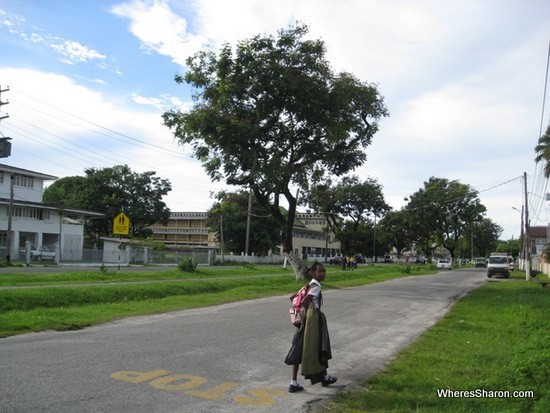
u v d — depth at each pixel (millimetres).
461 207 69562
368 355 9398
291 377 7539
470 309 16953
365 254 89562
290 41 23891
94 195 67812
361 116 27531
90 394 6180
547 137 32562
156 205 70688
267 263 67625
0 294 14180
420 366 8305
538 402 6012
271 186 26219
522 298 19672
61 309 13922
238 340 10203
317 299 7059
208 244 99000
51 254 44719
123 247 52406
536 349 9117
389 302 19203
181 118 26109
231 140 24359
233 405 6082
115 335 10328
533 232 86375
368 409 6043
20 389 6234
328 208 69812
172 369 7594
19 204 46688
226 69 24016
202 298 18406
